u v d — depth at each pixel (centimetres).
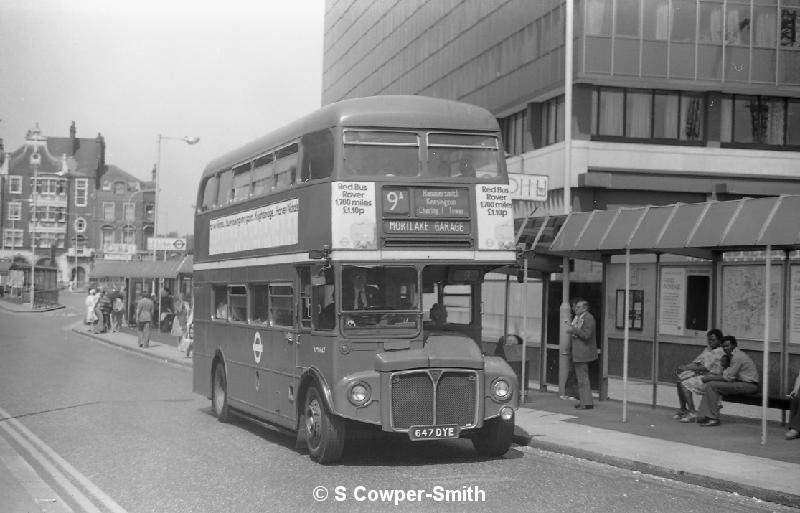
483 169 1189
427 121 1172
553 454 1214
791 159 3409
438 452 1241
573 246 1568
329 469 1098
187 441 1337
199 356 1748
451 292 1170
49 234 11312
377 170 1147
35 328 5059
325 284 1141
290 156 1293
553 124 3516
